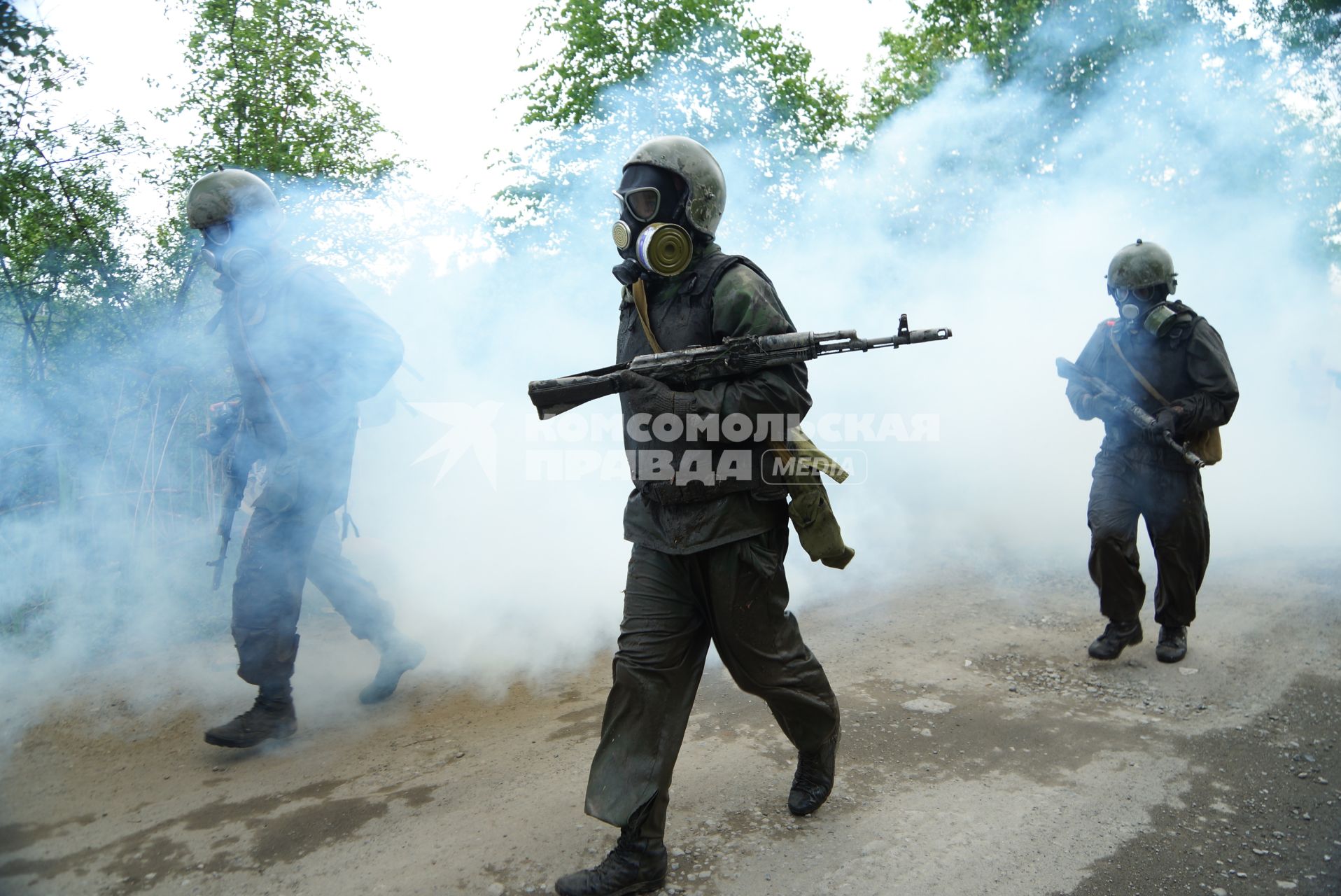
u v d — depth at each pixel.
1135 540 4.26
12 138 5.17
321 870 2.72
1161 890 2.57
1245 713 3.75
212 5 5.89
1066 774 3.23
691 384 2.62
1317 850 2.77
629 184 2.70
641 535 2.71
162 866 2.77
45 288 5.46
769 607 2.69
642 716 2.60
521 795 3.12
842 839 2.81
